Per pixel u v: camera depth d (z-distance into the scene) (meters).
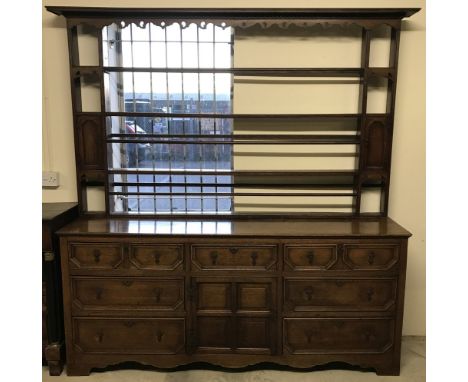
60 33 2.36
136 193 2.43
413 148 2.46
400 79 2.39
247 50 2.38
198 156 2.50
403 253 2.12
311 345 2.20
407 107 2.42
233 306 2.16
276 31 2.36
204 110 2.46
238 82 2.40
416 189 2.50
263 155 2.48
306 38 2.36
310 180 2.49
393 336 2.19
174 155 2.51
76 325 2.18
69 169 2.49
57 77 2.40
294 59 2.39
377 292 2.16
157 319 2.17
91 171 2.37
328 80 2.40
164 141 2.33
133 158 2.52
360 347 2.20
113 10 2.13
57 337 2.20
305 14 2.17
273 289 2.15
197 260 2.12
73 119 2.31
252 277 2.13
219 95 2.45
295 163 2.48
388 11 2.13
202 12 2.15
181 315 2.17
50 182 2.48
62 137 2.46
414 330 2.63
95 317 2.17
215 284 2.15
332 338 2.20
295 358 2.20
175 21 2.19
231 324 2.18
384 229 2.18
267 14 2.17
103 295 2.16
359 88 2.41
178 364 2.21
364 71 2.25
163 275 2.13
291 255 2.12
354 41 2.36
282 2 2.34
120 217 2.41
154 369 2.27
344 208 2.52
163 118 2.47
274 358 2.20
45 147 2.46
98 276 2.14
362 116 2.29
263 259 2.12
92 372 2.24
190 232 2.12
